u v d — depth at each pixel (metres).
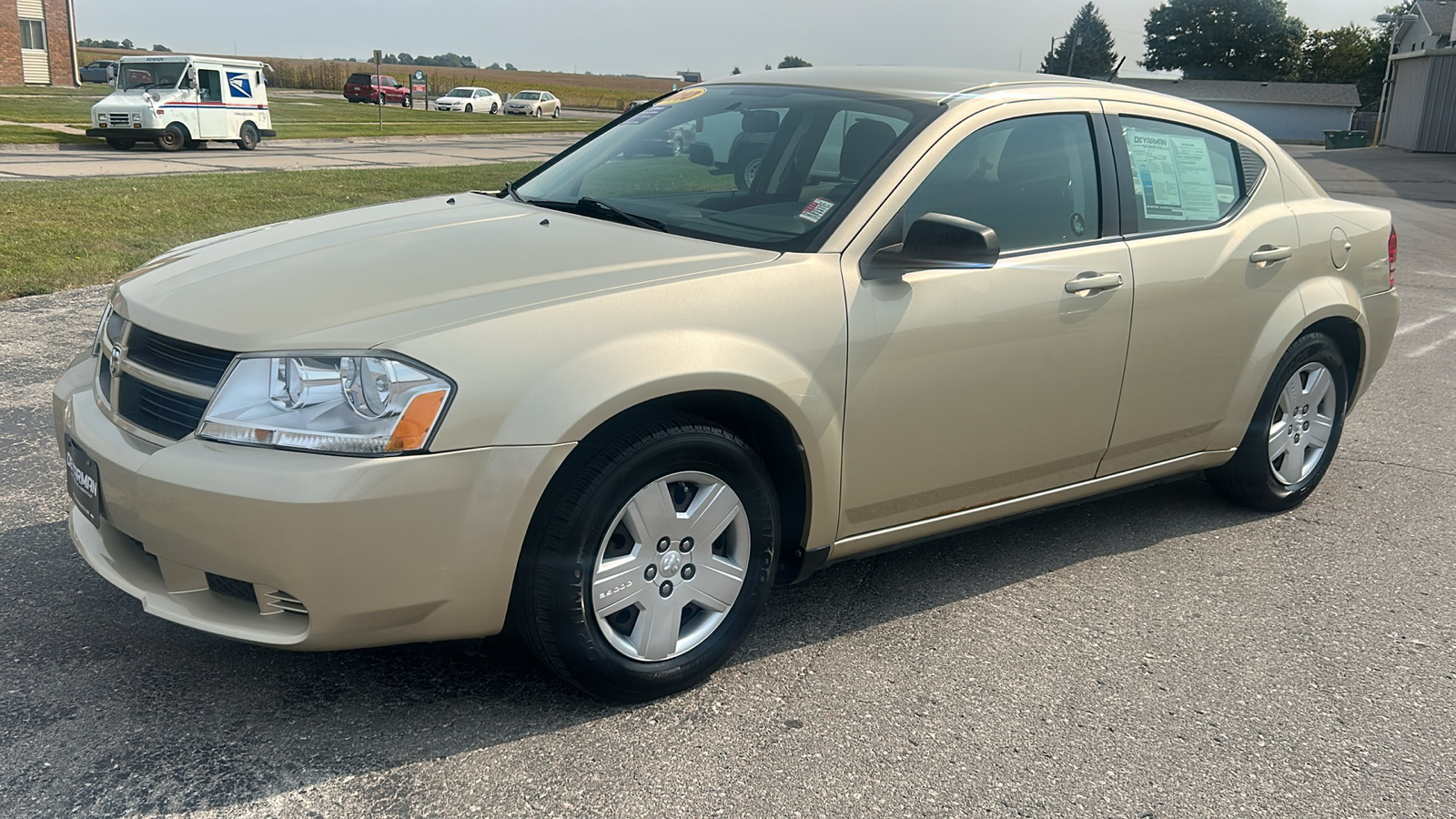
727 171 3.46
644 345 2.61
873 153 3.22
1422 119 47.78
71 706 2.68
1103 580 3.85
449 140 32.66
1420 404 6.46
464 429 2.40
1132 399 3.70
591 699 2.86
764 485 2.92
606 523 2.62
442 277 2.74
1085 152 3.58
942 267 2.94
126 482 2.49
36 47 50.97
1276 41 108.25
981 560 3.98
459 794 2.44
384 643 2.52
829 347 2.90
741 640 3.01
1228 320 3.92
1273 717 3.00
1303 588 3.87
